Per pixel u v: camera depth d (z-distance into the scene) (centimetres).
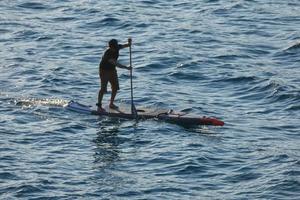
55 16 13400
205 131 8756
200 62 11119
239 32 12738
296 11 13988
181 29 12775
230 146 8381
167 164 7956
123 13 13512
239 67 10981
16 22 12975
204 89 10225
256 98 9894
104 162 8006
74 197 7312
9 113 9169
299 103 9631
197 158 8044
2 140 8456
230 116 9288
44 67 10819
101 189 7456
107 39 12281
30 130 8744
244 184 7569
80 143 8450
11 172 7731
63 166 7906
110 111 9112
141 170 7844
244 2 14362
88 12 13562
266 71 10812
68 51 11631
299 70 10975
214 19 13412
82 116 9094
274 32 12750
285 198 7312
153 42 12100
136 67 10931
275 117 9288
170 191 7438
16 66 10831
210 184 7575
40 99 9569
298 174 7700
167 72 10769
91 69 10869
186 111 9425
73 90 10031
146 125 8844
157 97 9831
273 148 8344
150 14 13562
